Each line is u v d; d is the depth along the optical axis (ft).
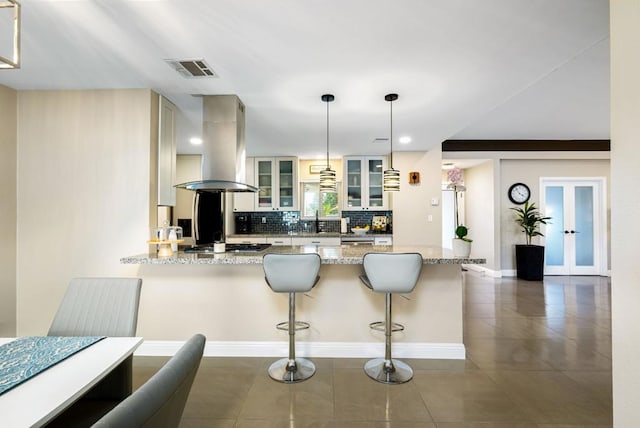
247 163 17.66
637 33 3.33
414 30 5.82
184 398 2.45
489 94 8.75
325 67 7.25
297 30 5.82
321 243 16.37
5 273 8.39
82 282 5.22
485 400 6.50
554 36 5.98
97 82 8.20
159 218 11.12
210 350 8.60
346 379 7.36
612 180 3.66
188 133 12.94
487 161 19.49
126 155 8.62
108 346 4.00
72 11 5.24
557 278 18.65
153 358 8.46
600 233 19.39
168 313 8.66
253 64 7.14
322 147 15.43
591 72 9.17
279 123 11.51
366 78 7.80
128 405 1.84
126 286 5.20
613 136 3.64
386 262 6.91
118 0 4.96
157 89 8.65
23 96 8.71
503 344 9.31
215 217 13.44
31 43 6.27
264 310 8.69
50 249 8.66
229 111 8.99
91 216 8.64
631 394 3.47
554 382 7.19
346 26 5.70
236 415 6.01
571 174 19.34
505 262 19.49
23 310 8.59
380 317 8.62
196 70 7.47
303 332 8.62
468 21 5.54
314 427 5.68
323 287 8.64
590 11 5.23
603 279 18.34
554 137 17.93
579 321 11.27
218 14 5.34
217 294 8.68
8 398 2.86
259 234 17.56
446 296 8.57
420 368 7.89
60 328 4.97
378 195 17.44
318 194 18.71
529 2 5.04
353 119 11.03
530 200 19.42
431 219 16.44
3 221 8.36
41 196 8.69
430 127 11.98
